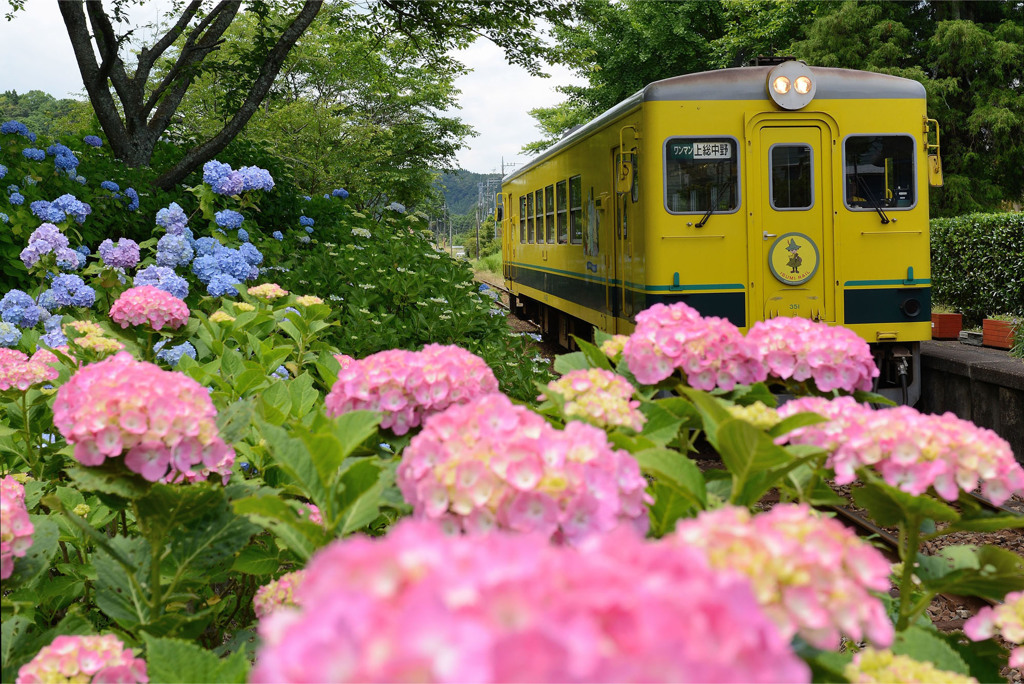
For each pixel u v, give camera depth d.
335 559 0.90
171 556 2.30
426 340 7.32
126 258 5.49
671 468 1.75
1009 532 5.87
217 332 4.27
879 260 8.46
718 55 25.42
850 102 8.41
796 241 8.39
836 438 1.84
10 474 3.03
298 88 27.19
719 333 2.34
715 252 8.37
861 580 1.23
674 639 0.78
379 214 12.92
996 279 13.25
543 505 1.46
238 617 3.11
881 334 8.46
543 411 2.45
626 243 9.32
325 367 3.04
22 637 2.10
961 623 4.47
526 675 0.74
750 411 1.98
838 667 1.43
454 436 1.62
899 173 8.49
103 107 10.84
